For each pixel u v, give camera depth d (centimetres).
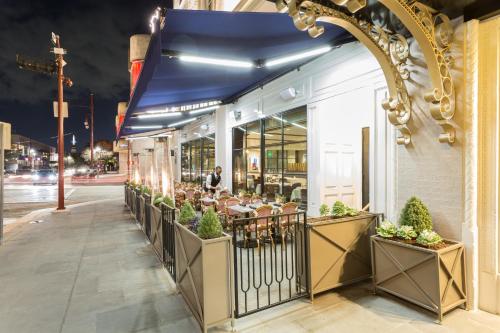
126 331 327
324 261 397
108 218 1041
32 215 1118
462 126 359
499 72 345
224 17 383
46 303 397
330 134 715
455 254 350
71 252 632
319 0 321
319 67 692
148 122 1260
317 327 328
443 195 379
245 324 336
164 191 645
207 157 1492
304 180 770
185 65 552
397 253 371
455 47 363
